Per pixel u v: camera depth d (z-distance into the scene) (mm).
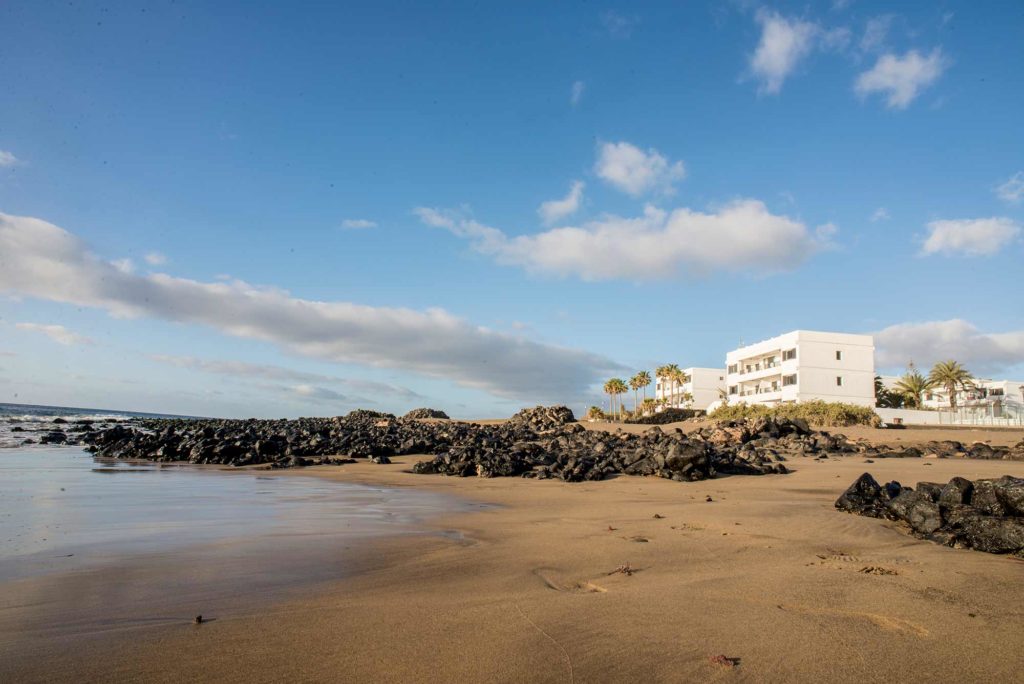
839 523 11625
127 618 6059
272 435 41562
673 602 6535
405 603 6605
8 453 33125
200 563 8555
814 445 31281
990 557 8867
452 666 4781
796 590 7016
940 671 4754
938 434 40094
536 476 23422
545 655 5012
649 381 113250
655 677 4598
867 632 5605
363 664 4824
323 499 16672
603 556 9133
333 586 7410
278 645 5258
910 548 9555
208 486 19328
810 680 4570
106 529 11195
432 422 73500
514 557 9102
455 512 14391
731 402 84375
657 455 23312
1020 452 26703
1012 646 5281
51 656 5012
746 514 12953
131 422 78688
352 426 55469
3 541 9992
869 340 71625
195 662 4871
